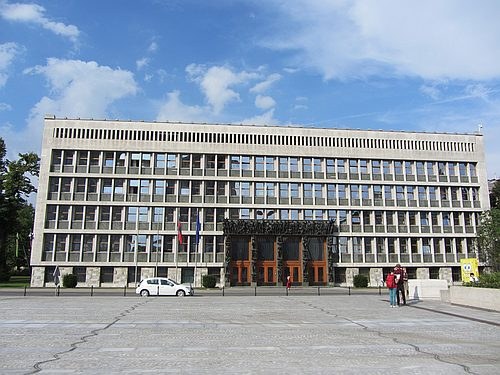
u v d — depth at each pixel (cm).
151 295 4031
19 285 5772
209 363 1052
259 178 6369
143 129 6234
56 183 5978
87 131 6128
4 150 6731
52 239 5825
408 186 6719
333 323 1894
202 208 6197
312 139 6562
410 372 962
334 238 6391
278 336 1510
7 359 1090
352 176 6594
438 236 6631
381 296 3894
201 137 6331
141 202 6078
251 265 6041
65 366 1009
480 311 2362
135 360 1085
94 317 2055
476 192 6906
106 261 5869
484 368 1006
